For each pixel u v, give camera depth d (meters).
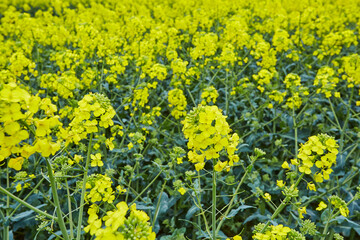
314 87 4.92
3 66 4.71
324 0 11.16
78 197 2.99
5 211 2.94
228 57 4.32
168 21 8.03
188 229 3.21
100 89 4.19
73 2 14.06
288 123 4.11
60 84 3.53
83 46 4.61
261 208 3.03
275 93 3.76
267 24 6.80
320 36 6.78
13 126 1.21
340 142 3.67
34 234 2.93
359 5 9.74
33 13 12.94
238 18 6.43
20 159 1.35
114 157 3.43
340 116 4.43
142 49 5.02
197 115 1.68
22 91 1.21
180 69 3.89
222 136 1.77
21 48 4.96
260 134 3.93
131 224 1.16
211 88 3.60
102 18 9.65
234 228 3.17
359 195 2.11
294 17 7.70
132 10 10.27
